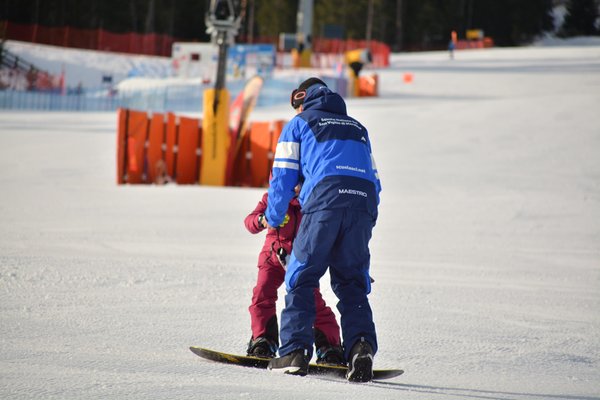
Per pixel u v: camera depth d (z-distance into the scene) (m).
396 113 96.44
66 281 21.52
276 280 14.39
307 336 12.88
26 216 37.19
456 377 13.60
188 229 34.94
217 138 56.81
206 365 13.12
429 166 61.25
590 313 20.97
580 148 68.19
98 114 116.81
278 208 13.47
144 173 55.62
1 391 10.59
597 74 173.75
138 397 10.48
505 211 43.22
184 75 197.50
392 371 12.69
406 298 21.78
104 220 36.78
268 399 10.75
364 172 13.48
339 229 13.12
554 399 12.15
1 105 150.38
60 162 63.06
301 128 13.59
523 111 90.50
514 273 27.39
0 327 15.64
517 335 17.64
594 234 37.38
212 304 19.50
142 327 16.44
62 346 14.23
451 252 31.55
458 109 96.19
